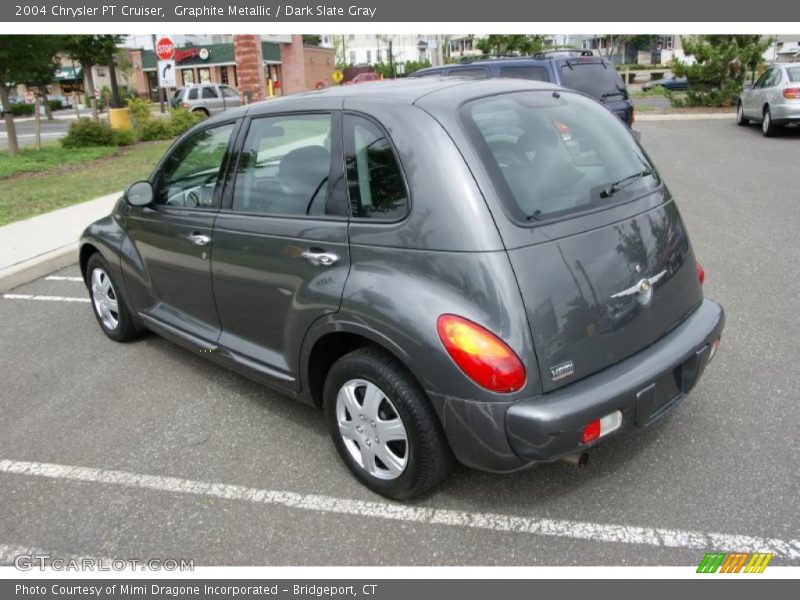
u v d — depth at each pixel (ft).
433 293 8.79
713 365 14.03
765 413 12.10
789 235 23.44
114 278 16.07
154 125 68.59
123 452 12.20
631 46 226.79
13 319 19.49
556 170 9.65
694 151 44.93
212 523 10.16
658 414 9.55
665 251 10.19
